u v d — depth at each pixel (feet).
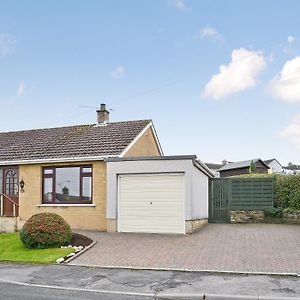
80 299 26.91
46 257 40.73
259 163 156.76
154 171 55.72
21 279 33.01
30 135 82.07
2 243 50.11
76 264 37.81
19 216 65.16
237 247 43.47
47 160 64.23
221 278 31.58
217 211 71.72
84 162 62.80
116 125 77.61
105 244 46.78
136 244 46.47
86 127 80.12
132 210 56.90
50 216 46.78
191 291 28.14
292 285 29.19
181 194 54.60
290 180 70.59
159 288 29.25
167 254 40.63
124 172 57.31
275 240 47.78
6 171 69.46
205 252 41.11
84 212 61.87
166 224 54.90
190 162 54.34
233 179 72.13
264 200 71.15
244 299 26.35
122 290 29.04
